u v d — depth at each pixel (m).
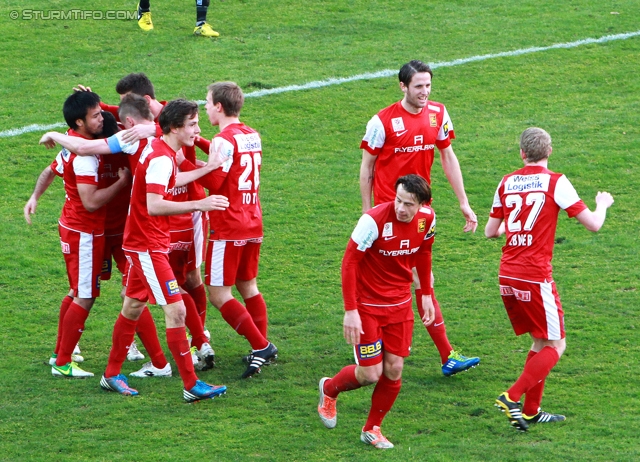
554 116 46.62
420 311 25.56
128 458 20.45
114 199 25.30
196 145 26.70
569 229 35.56
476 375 25.27
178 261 25.81
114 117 25.56
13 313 29.34
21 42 55.47
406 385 24.70
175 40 56.56
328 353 26.78
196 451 20.75
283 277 32.34
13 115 46.03
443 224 36.38
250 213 25.31
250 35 57.78
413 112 25.27
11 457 20.53
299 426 22.20
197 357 26.00
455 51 55.41
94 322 28.97
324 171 41.50
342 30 58.94
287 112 47.34
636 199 37.81
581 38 57.06
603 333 27.14
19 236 35.28
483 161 41.91
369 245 20.14
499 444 20.97
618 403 23.00
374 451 20.78
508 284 22.33
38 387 24.39
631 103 47.94
